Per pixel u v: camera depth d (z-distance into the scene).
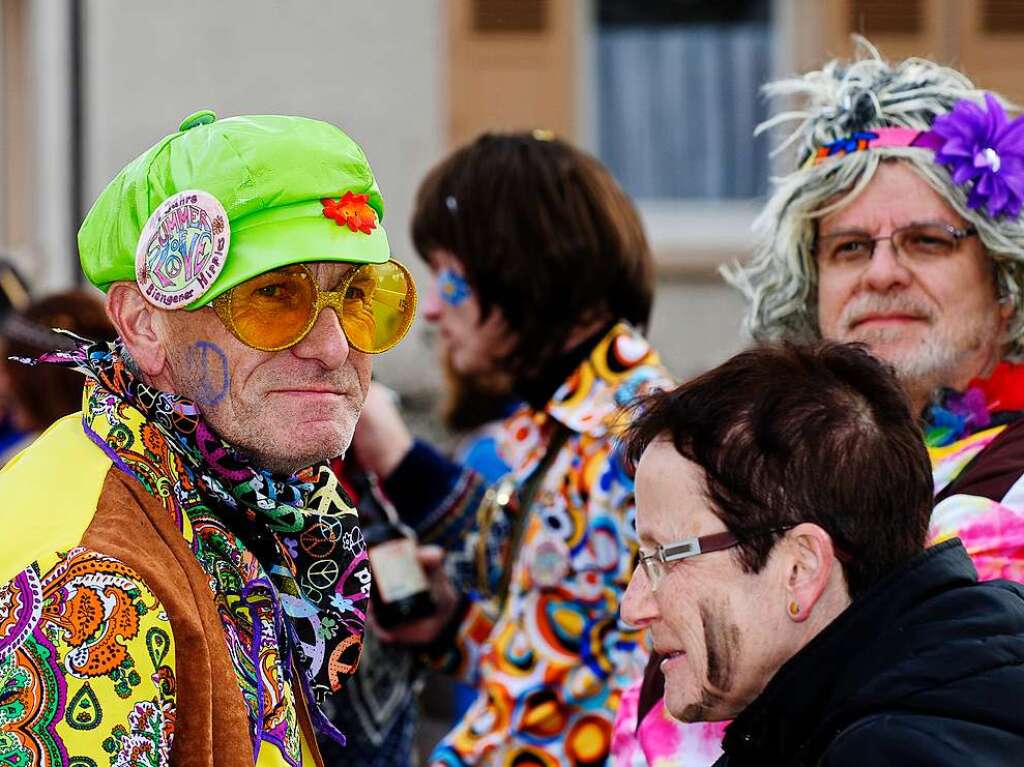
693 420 3.74
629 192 17.39
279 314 3.71
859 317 5.09
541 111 17.06
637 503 3.86
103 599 3.31
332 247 3.69
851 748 3.34
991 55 16.64
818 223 5.27
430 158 17.00
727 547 3.66
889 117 5.11
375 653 6.29
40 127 17.00
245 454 3.78
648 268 6.30
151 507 3.61
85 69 16.66
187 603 3.50
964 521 4.40
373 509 6.41
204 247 3.63
